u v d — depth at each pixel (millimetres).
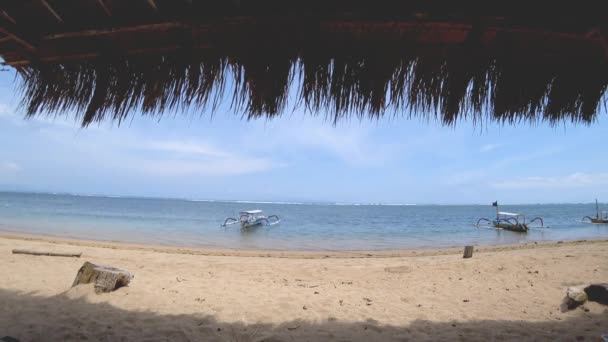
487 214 77938
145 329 4363
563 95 1798
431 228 33969
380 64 1597
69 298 5359
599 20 1352
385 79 1617
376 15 1415
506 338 4293
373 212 89312
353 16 1425
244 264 9992
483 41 1522
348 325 4793
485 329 4625
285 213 73125
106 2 1487
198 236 22406
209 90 1688
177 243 18141
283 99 1657
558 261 9477
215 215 51875
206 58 1655
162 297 5707
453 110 1695
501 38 1502
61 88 1853
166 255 11484
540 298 6062
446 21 1413
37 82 1883
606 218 43375
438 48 1568
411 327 4754
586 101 1849
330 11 1426
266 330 4516
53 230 22172
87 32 1564
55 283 6430
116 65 1744
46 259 9117
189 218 42594
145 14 1499
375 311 5477
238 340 4148
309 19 1460
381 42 1551
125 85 1756
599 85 1777
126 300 5398
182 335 4223
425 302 6035
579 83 1766
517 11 1374
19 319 4516
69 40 1644
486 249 14977
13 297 5422
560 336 4258
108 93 1784
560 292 6406
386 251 15562
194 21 1478
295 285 7270
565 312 5199
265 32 1533
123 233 22469
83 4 1502
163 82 1705
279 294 6375
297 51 1586
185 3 1459
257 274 8453
